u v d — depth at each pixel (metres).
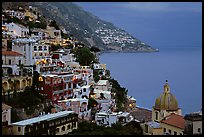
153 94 196.12
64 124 91.31
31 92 106.75
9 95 100.50
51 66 131.75
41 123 86.00
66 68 141.25
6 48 124.88
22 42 124.31
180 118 92.38
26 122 85.81
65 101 111.81
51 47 165.38
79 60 177.88
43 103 105.69
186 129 85.69
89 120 111.12
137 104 168.88
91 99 126.31
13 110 95.06
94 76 164.50
